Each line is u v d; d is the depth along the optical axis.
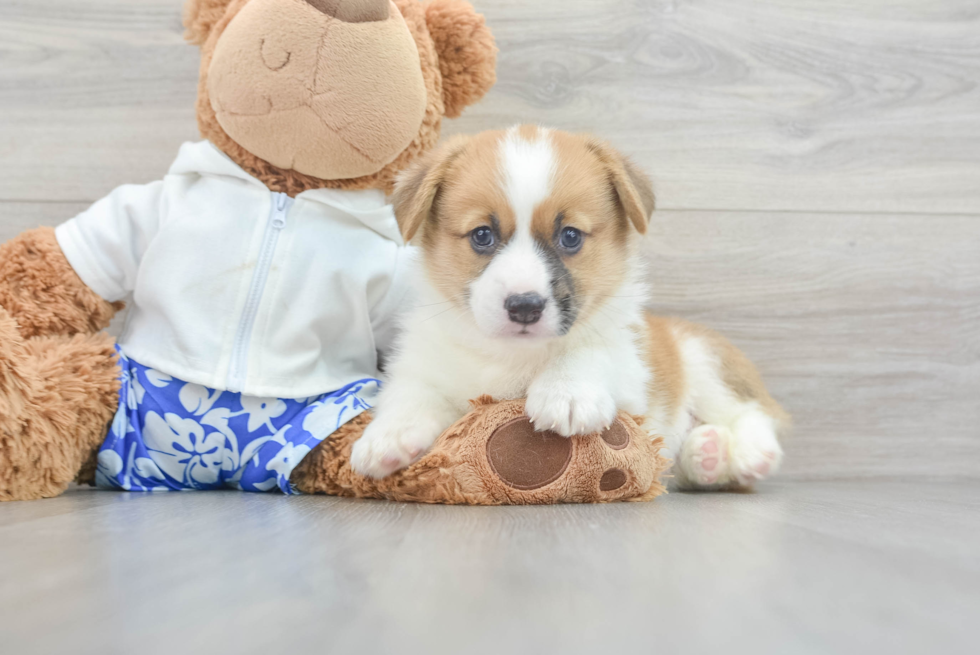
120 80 2.83
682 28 2.94
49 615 0.83
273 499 1.97
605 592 0.92
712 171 2.96
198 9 2.34
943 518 1.67
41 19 2.79
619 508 1.78
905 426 3.00
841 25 2.97
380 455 1.87
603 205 2.10
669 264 2.97
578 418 1.82
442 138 2.87
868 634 0.77
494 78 2.54
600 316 2.12
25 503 1.89
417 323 2.24
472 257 2.03
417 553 1.16
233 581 0.98
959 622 0.82
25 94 2.80
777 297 2.99
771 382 3.00
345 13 2.11
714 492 2.44
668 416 2.41
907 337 3.01
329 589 0.94
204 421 2.18
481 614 0.83
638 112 2.94
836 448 2.99
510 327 1.88
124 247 2.33
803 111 2.98
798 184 2.99
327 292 2.29
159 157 2.85
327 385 2.27
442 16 2.40
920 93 3.00
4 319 2.11
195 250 2.24
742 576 1.01
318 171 2.30
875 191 3.00
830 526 1.49
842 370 3.00
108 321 2.43
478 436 1.86
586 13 2.90
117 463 2.16
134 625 0.79
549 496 1.85
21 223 2.81
